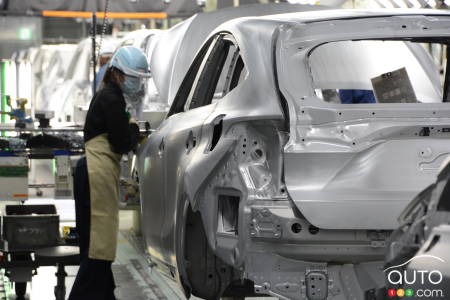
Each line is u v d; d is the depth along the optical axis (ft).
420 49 24.49
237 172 18.30
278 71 18.53
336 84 22.89
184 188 19.80
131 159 32.45
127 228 45.98
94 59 39.24
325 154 17.54
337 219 17.01
